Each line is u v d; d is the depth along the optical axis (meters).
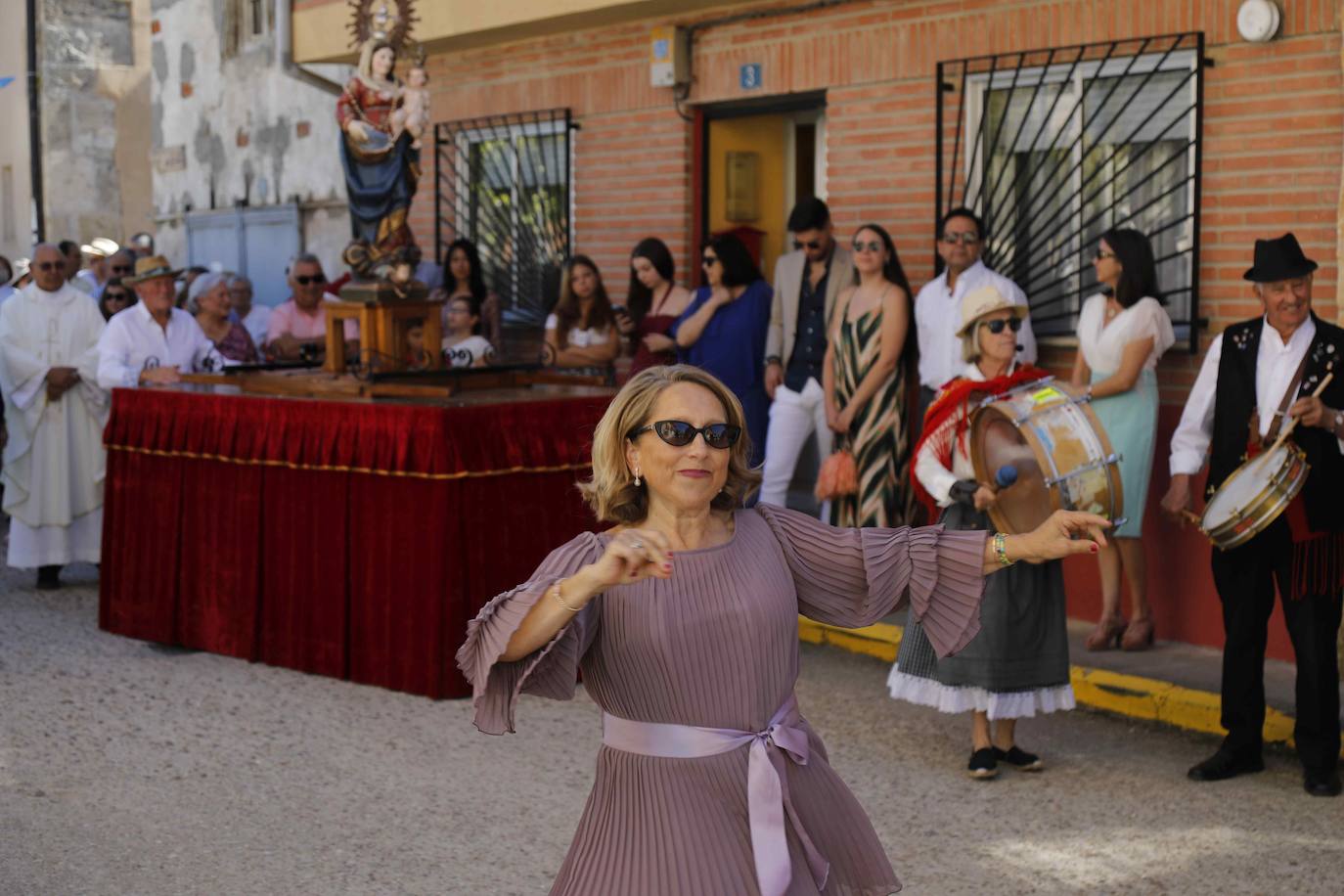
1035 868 5.08
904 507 8.25
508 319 11.30
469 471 6.97
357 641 7.38
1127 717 6.82
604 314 9.21
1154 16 7.72
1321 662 5.72
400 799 5.81
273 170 15.18
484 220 11.45
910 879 4.99
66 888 4.98
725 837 3.15
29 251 22.11
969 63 8.45
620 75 10.27
